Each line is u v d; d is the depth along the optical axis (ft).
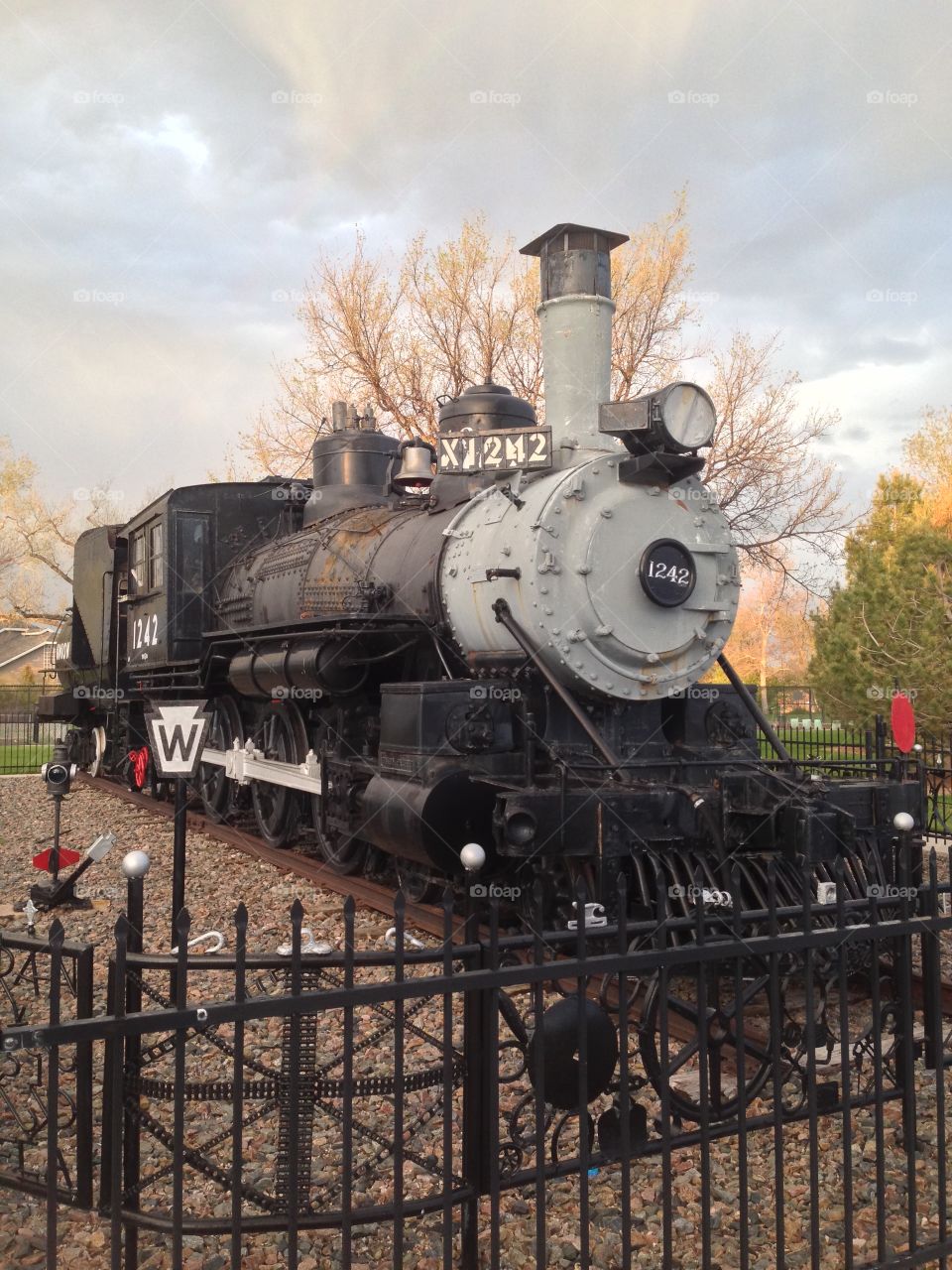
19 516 105.70
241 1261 10.00
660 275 64.13
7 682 152.97
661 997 9.68
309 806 30.60
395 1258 8.80
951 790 45.44
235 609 34.76
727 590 21.85
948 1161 12.57
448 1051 8.80
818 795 18.08
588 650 20.13
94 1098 13.87
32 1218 11.18
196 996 17.85
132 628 45.03
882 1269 10.11
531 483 21.84
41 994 18.37
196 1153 9.47
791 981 18.69
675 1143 10.11
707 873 17.46
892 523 61.05
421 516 26.45
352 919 8.61
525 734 18.67
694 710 22.21
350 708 26.30
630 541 20.58
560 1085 9.96
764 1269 10.37
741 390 65.00
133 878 9.52
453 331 67.51
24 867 30.37
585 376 23.00
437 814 19.49
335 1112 9.70
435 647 24.18
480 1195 9.58
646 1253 10.57
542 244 23.70
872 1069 15.02
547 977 9.14
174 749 16.06
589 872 18.54
